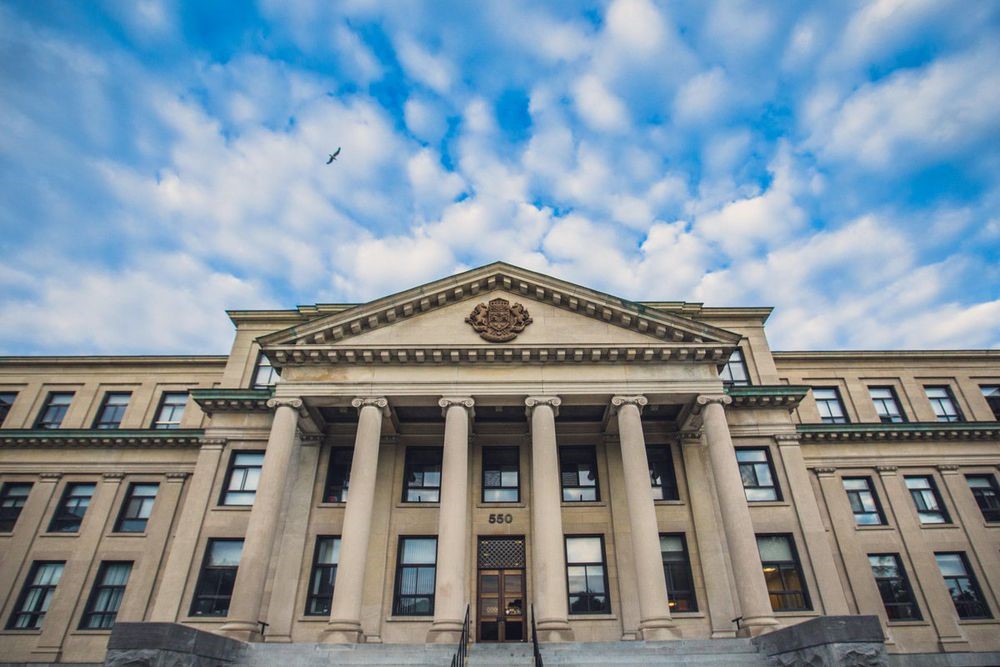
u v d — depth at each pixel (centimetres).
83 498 3231
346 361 2670
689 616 2528
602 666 1828
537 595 2220
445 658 1925
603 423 2889
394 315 2767
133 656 1633
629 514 2469
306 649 2005
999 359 3612
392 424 2844
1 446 3325
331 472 2903
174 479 3164
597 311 2767
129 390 3569
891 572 2969
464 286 2812
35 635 2838
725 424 2550
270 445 2506
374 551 2648
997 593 2920
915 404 3478
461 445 2486
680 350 2650
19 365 3644
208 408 3039
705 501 2769
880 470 3203
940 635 2786
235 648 1944
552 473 2423
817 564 2644
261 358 3316
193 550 2705
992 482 3234
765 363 3259
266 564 2294
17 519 3153
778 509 2778
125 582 2967
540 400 2580
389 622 2519
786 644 1823
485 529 2727
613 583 2614
